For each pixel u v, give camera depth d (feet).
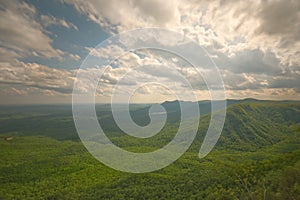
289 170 58.44
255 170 63.72
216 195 62.03
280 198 47.21
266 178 57.41
